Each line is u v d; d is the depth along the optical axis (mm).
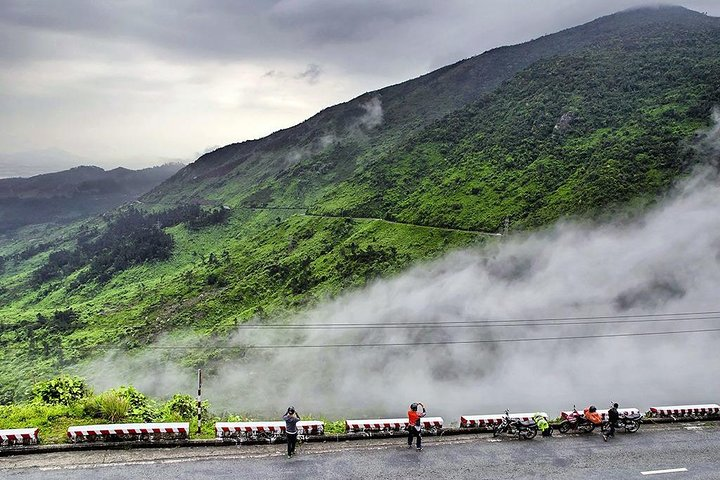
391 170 174125
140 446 18234
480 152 151750
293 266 129625
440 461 18234
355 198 164625
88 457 17219
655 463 18719
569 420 21594
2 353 124250
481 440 20375
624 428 21766
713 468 18438
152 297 153125
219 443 18797
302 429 19656
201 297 135250
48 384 23031
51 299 195875
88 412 20531
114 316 143375
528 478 17172
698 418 23594
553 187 108125
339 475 16797
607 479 17312
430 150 181125
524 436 20578
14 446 17359
